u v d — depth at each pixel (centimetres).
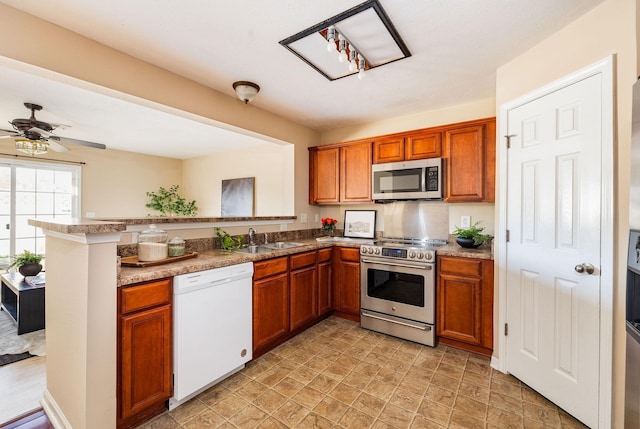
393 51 194
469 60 205
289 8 153
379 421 162
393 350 246
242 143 459
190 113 235
